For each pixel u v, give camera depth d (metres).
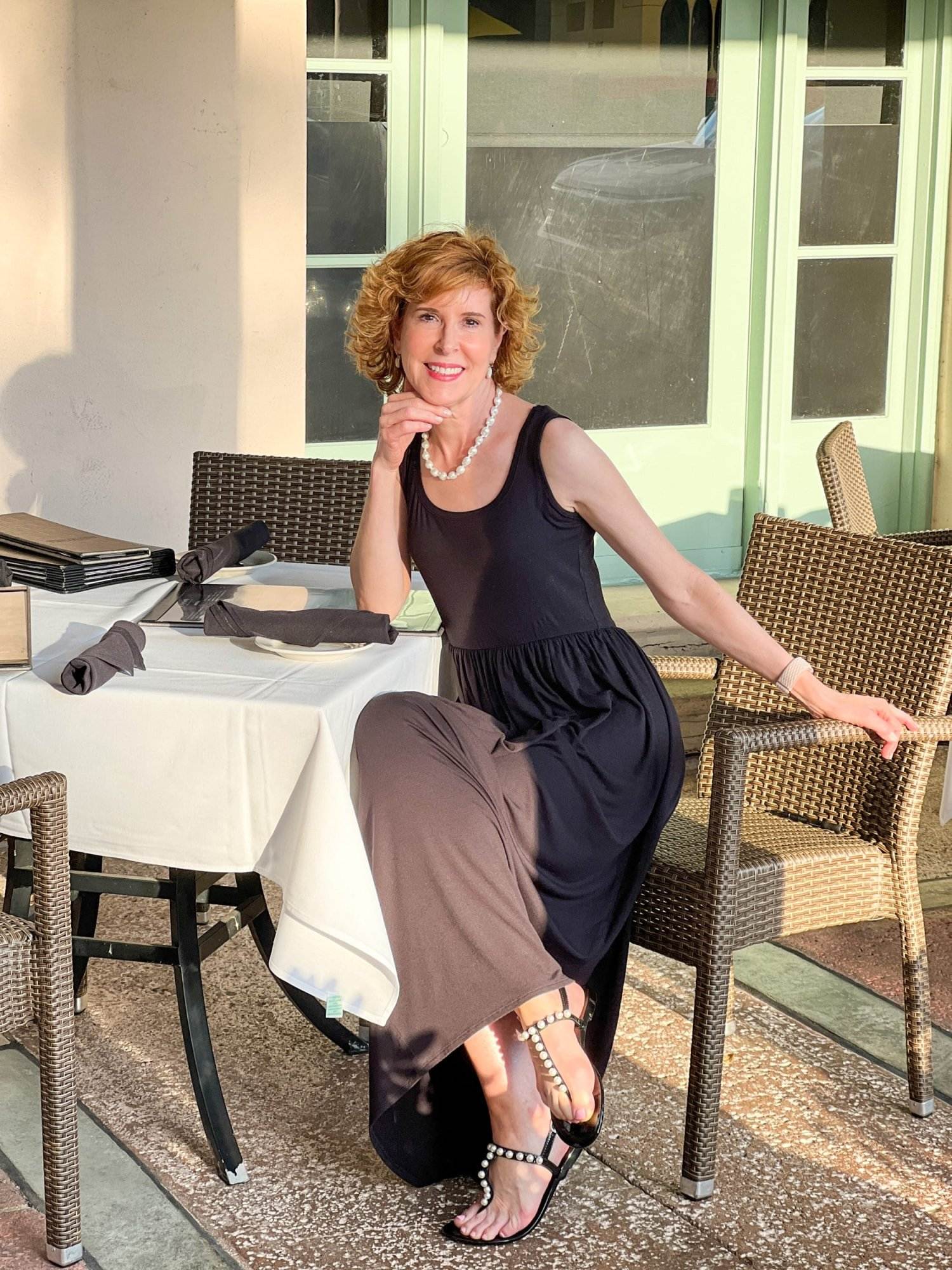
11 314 4.10
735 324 5.77
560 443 2.55
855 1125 2.74
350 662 2.44
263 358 4.43
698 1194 2.49
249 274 4.36
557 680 2.58
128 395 4.28
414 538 2.66
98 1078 2.86
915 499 6.12
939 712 2.66
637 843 2.54
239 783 2.22
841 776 2.79
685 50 5.47
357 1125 2.73
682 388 5.75
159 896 2.61
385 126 5.09
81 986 3.13
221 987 3.26
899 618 2.74
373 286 2.61
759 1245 2.38
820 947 3.50
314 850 2.15
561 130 5.36
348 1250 2.35
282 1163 2.60
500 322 2.58
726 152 5.60
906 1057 2.81
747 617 2.63
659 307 5.64
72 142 4.08
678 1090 2.86
